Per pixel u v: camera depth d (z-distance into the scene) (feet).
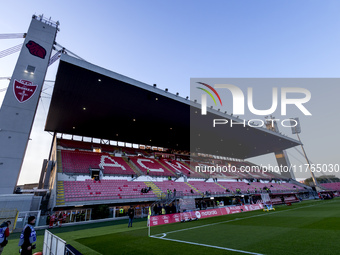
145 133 139.44
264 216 54.60
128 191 85.05
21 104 63.36
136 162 124.57
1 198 51.42
